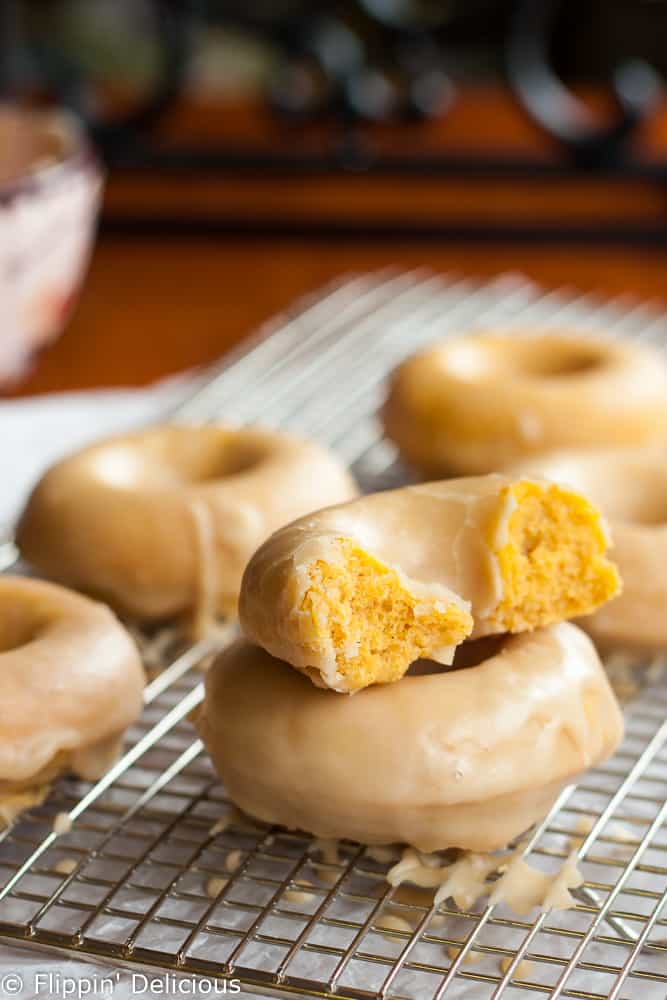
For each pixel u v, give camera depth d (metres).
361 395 0.69
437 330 0.74
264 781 0.47
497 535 0.48
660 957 0.46
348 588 0.46
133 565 0.55
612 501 0.57
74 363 0.72
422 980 0.45
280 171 0.86
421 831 0.47
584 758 0.48
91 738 0.49
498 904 0.47
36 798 0.49
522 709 0.47
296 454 0.58
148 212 0.88
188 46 0.85
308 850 0.48
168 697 0.53
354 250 0.87
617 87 0.84
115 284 0.82
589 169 0.85
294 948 0.45
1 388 0.70
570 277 0.83
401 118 0.87
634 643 0.53
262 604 0.47
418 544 0.48
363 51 0.88
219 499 0.56
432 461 0.63
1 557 0.59
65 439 0.65
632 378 0.63
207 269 0.84
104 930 0.46
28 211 0.65
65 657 0.49
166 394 0.68
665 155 0.87
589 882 0.47
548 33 0.99
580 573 0.48
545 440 0.62
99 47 1.06
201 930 0.45
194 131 0.92
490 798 0.47
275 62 1.05
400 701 0.47
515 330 0.69
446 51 1.03
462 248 0.87
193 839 0.48
